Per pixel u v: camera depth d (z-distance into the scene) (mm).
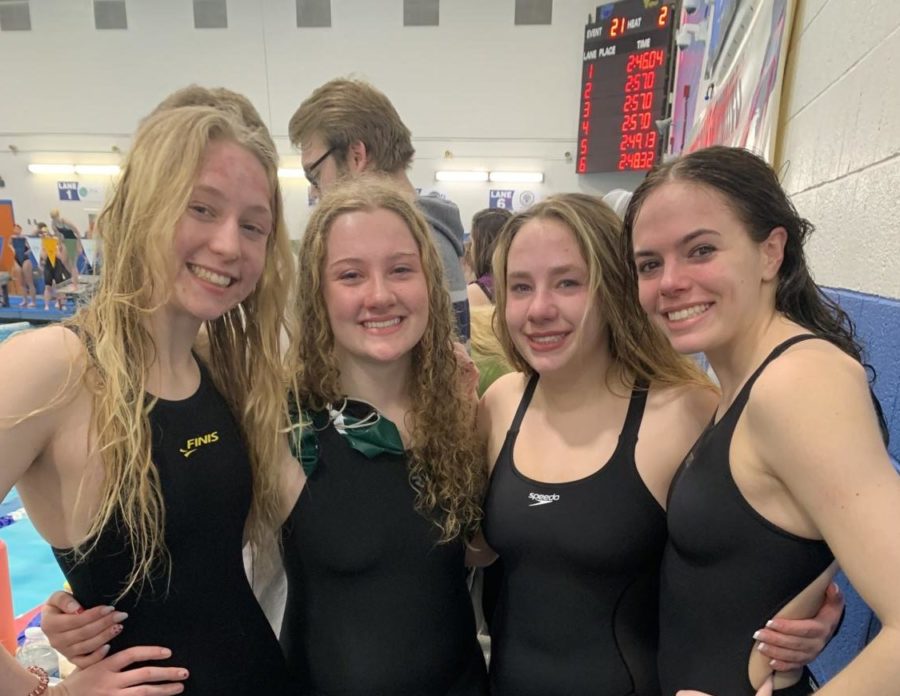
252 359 1132
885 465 676
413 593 1146
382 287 1122
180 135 925
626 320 1135
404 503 1160
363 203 1154
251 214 989
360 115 1700
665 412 1099
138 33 8273
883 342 1044
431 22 7848
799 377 729
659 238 864
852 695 634
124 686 925
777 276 879
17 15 8359
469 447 1244
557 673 1087
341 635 1124
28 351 860
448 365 1264
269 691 1104
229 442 1053
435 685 1152
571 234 1119
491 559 1338
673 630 931
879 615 642
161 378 990
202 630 1008
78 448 891
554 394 1184
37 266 7367
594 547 1055
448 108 8070
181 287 950
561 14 7613
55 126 8641
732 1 2562
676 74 5125
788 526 774
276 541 1198
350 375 1223
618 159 6535
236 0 8031
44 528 938
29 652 1553
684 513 882
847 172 1280
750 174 837
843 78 1323
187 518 974
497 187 8234
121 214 952
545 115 7930
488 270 3072
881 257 1082
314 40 8070
